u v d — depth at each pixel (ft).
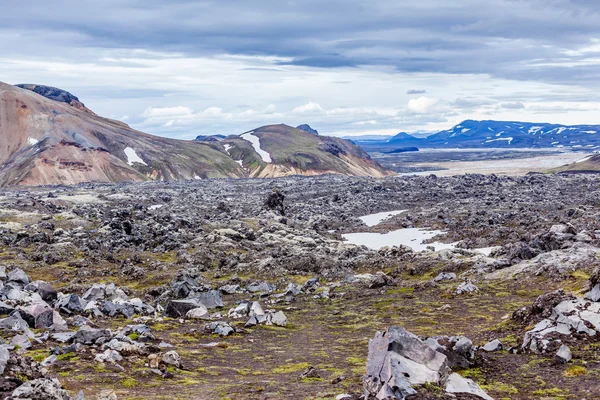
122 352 169.68
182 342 215.51
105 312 267.59
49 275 431.84
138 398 128.36
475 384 119.65
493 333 208.03
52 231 599.98
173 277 421.59
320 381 151.33
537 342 173.99
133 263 484.33
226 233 593.01
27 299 251.80
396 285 369.91
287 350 210.59
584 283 280.10
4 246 520.83
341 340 232.32
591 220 603.26
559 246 398.42
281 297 361.71
